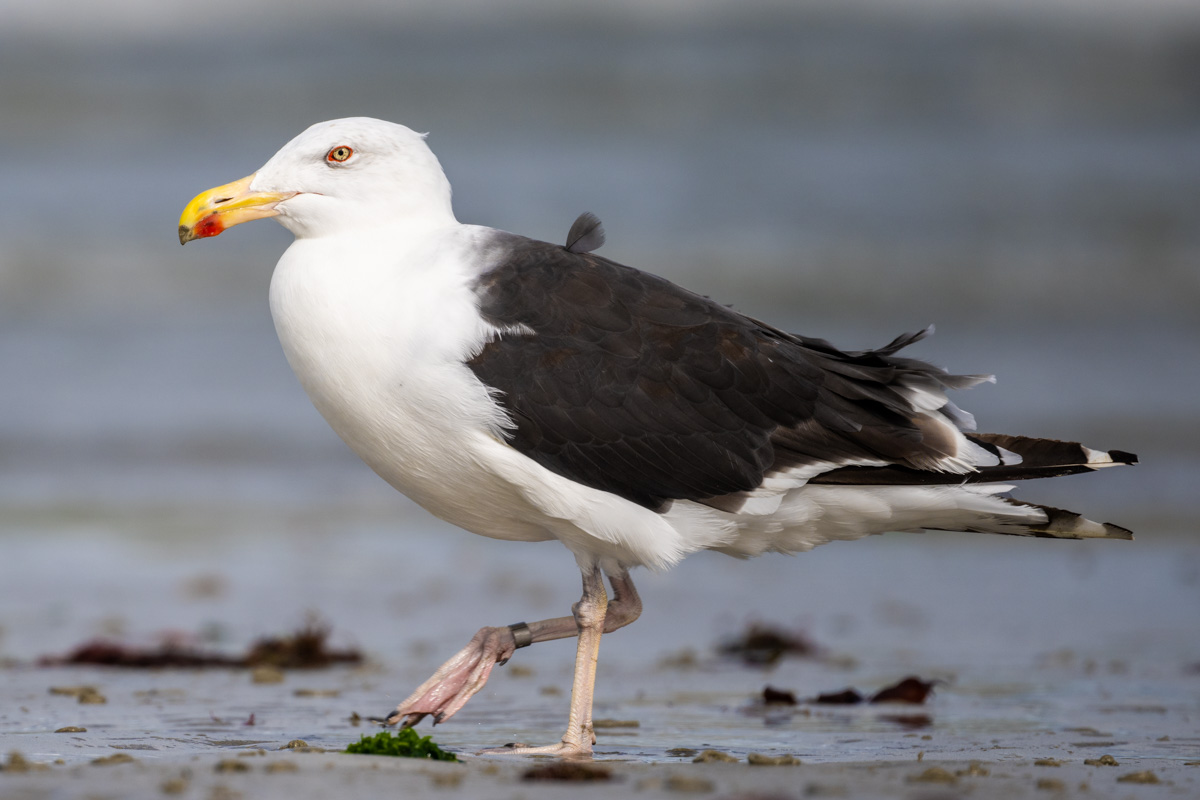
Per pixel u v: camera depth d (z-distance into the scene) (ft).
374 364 24.03
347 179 25.13
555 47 154.61
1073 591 44.09
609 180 116.67
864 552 51.34
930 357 79.36
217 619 39.88
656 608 42.80
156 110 139.95
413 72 148.97
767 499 24.84
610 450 24.25
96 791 18.33
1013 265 98.58
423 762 21.01
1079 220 107.86
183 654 34.65
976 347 81.82
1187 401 70.38
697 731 26.89
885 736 26.20
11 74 146.41
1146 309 89.81
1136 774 20.52
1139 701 29.84
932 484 24.97
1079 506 55.57
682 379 24.48
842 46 151.12
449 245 24.88
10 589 43.86
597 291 24.82
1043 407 69.36
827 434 24.80
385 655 35.53
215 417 71.05
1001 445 25.66
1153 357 79.05
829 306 90.53
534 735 26.84
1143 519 53.67
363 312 24.12
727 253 99.81
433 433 24.25
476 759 22.84
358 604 41.98
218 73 149.28
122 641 36.63
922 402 25.35
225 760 20.43
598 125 134.72
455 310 23.99
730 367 24.64
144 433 68.39
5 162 125.39
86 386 75.36
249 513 56.49
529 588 44.45
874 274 95.76
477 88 144.36
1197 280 95.30
